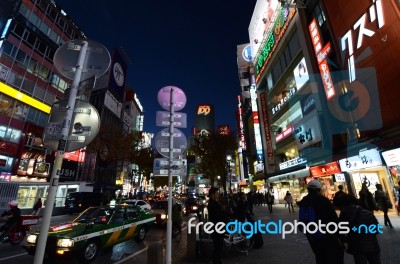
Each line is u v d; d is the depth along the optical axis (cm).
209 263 609
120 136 2948
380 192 972
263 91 3666
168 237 494
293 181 2770
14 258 698
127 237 831
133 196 4641
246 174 5159
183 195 5919
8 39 2438
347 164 1631
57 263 653
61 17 3209
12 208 914
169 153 558
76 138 308
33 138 2617
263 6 3569
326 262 349
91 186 2952
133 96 6725
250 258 623
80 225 695
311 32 2127
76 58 355
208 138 3584
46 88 2852
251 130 4578
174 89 614
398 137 1266
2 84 2333
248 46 4469
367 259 350
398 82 1312
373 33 1467
